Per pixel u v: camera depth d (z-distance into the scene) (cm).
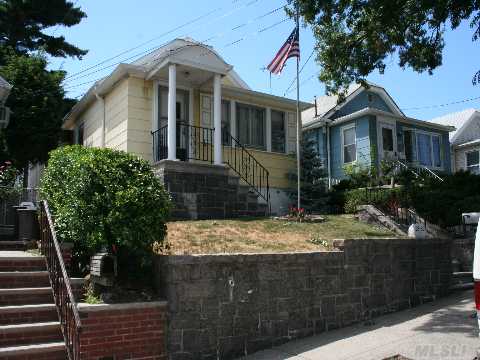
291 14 1343
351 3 1204
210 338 650
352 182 1911
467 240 1192
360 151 2370
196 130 1556
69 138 2047
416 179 1819
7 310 615
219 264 671
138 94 1460
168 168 1277
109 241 660
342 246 821
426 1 1121
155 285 664
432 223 1417
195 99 1582
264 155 1717
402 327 752
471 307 862
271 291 715
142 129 1452
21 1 2369
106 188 659
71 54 2566
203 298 652
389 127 2438
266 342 697
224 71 1458
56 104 1781
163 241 734
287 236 977
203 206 1309
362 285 829
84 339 577
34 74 1780
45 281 695
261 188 1677
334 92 1363
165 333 626
